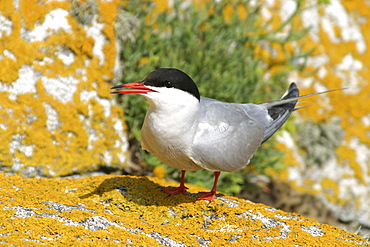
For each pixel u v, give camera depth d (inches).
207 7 492.4
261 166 455.5
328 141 510.0
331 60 542.0
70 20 396.5
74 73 387.5
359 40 559.2
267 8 549.0
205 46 465.7
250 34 497.0
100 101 395.9
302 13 551.8
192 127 278.2
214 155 285.1
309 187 494.6
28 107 364.2
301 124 513.3
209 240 234.1
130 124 415.2
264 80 489.7
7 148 350.9
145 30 452.1
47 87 373.4
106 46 407.8
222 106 305.4
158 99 269.0
